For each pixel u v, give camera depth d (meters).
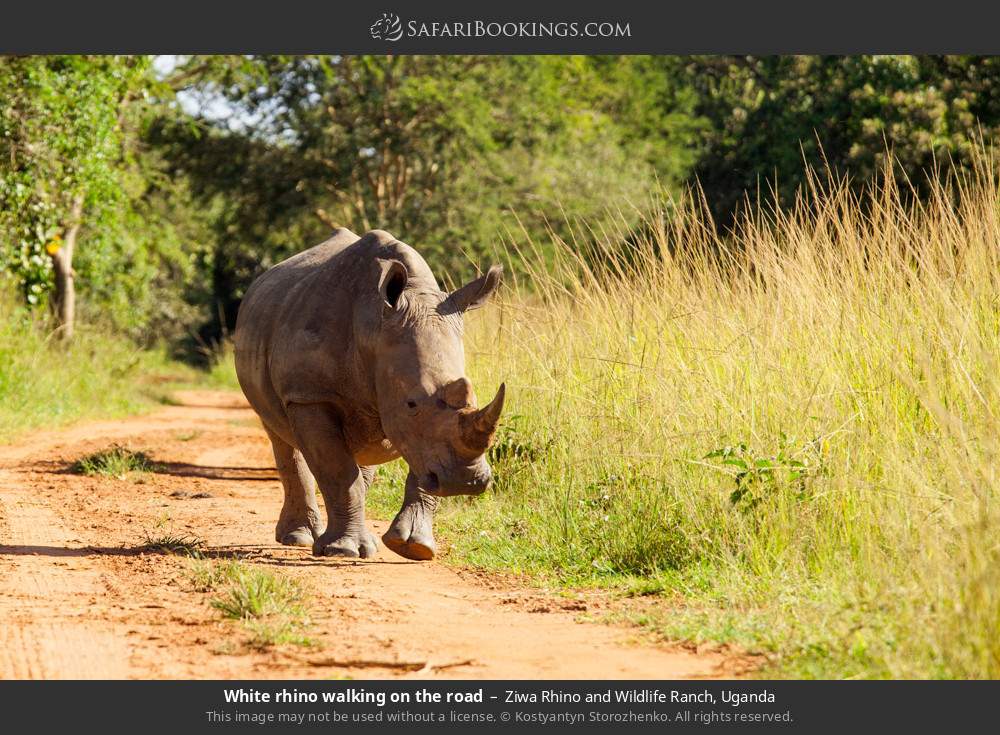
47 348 37.19
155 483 20.00
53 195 34.91
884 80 36.25
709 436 12.30
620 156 50.97
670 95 57.09
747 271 13.72
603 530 12.38
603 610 10.16
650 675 8.05
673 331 13.97
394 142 51.38
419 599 10.67
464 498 16.52
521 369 16.84
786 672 7.93
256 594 9.81
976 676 7.50
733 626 9.06
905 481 10.53
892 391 11.70
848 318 12.58
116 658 8.42
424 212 50.25
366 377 12.23
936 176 13.62
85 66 33.59
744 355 12.86
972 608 7.68
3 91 31.89
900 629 8.12
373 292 12.34
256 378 13.77
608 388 14.20
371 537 13.06
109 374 41.31
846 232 13.25
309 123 52.56
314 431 12.63
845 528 10.84
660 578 11.14
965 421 11.09
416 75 53.03
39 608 9.94
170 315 83.00
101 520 15.48
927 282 12.30
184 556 12.62
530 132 53.38
